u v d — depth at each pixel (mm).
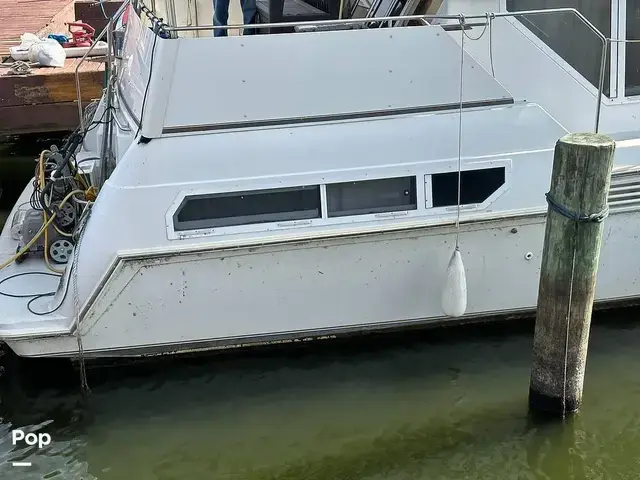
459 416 4449
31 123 7832
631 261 4793
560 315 4184
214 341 4586
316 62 4379
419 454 4215
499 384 4648
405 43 4430
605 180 3959
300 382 4703
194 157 4281
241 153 4312
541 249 4648
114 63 5555
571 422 4367
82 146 5855
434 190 4480
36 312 4418
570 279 4105
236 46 4293
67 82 7746
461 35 4414
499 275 4672
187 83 4258
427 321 4801
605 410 4434
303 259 4438
